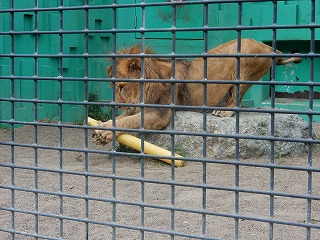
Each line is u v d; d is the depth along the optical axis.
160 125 8.70
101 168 8.08
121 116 8.95
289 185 7.01
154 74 8.48
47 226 5.43
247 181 7.25
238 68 3.19
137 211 5.94
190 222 5.54
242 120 8.73
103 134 8.27
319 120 11.84
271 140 3.10
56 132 10.98
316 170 2.98
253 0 3.06
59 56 3.75
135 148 8.35
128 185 7.06
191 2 3.25
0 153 9.09
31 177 7.46
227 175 7.61
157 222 5.54
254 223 5.49
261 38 11.94
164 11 12.52
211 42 12.19
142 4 3.41
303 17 11.62
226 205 6.13
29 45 11.24
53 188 6.87
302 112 3.01
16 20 10.85
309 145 3.01
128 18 12.84
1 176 7.51
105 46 13.15
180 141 8.77
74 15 12.09
